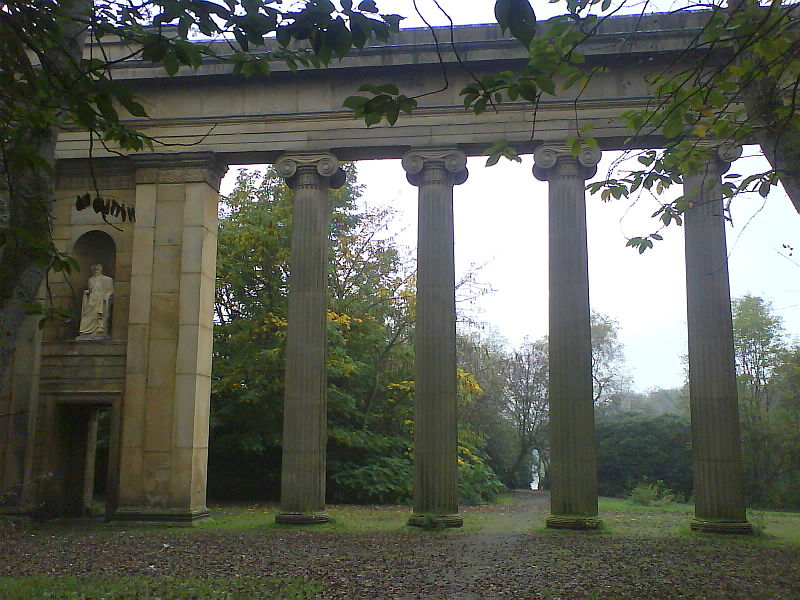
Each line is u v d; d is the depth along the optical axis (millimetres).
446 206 26891
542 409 66750
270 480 41656
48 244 9969
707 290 25203
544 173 27062
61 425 28234
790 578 15867
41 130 10781
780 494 47812
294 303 26891
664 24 25625
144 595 13977
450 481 25453
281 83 28219
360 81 27812
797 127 11648
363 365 41656
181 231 27906
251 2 8922
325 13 8570
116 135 10945
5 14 9438
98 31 10031
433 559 18500
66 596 13812
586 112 26500
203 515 26984
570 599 13789
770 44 10695
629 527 26469
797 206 11500
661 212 14750
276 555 19094
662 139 25922
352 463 40188
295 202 27594
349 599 13852
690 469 55688
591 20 10859
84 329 28156
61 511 28375
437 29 27172
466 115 27078
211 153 28016
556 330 25719
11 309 10141
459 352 57531
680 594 14133
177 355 27125
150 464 26594
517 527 25703
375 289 43500
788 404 48938
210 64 27859
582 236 26125
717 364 24828
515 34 7707
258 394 39188
